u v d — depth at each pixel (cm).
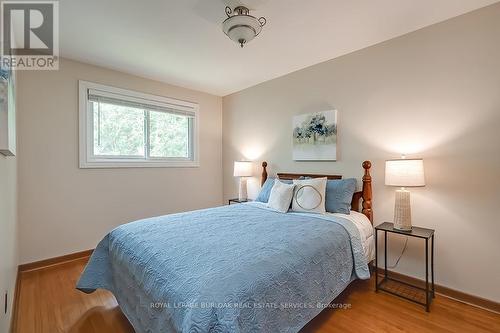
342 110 275
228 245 152
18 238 240
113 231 194
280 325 124
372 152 252
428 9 192
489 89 188
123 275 165
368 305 196
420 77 220
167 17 201
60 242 274
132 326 159
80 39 235
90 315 183
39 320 176
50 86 267
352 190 250
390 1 183
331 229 192
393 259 238
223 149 434
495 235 186
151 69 311
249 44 248
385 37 235
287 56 276
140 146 343
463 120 199
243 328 103
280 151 340
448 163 206
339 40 240
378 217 247
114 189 314
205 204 411
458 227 202
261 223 204
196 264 128
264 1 181
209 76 337
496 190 186
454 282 204
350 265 191
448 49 205
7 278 157
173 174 371
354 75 264
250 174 367
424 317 180
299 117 313
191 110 393
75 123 283
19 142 248
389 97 239
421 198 221
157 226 193
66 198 278
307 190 249
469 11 195
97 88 297
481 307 190
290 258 142
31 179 256
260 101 367
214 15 198
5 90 130
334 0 181
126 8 188
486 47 189
